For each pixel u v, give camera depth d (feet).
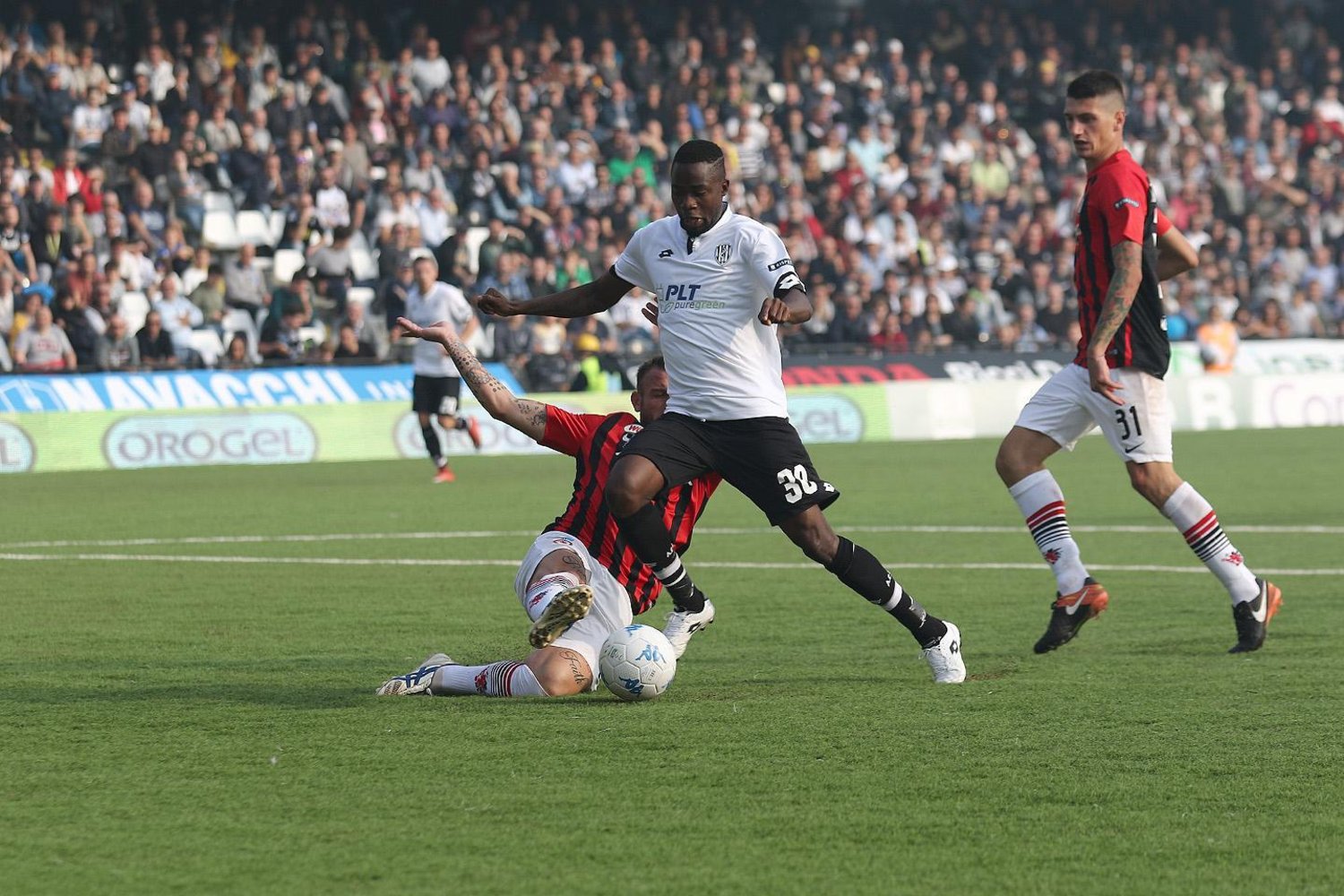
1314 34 296.71
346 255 206.80
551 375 204.95
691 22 266.57
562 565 51.88
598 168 231.30
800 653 60.75
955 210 249.55
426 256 150.10
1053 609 60.70
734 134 247.09
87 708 49.73
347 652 61.21
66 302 184.44
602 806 37.91
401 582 82.38
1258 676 55.11
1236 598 60.75
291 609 72.79
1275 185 266.36
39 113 209.97
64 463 173.37
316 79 224.94
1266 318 249.55
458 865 33.40
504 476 158.20
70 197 196.65
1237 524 108.17
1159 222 61.93
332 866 33.40
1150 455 61.31
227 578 83.92
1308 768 41.29
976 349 226.79
